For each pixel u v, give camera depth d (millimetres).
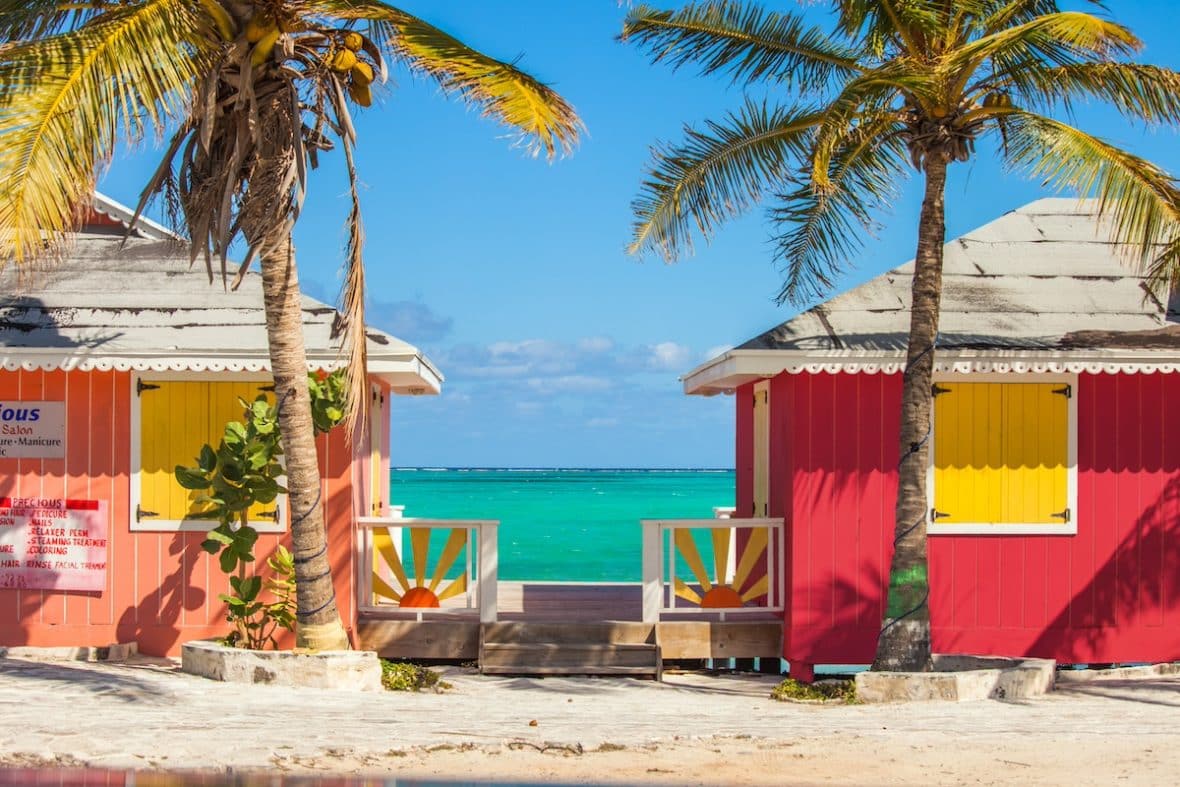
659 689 12758
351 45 11336
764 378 15750
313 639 11742
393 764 7590
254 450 12227
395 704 10484
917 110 11922
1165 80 11242
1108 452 13734
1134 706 10844
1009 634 13547
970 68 11414
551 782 7094
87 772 6992
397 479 161375
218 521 13508
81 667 12156
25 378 13562
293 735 8266
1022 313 14008
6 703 9414
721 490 112188
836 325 13789
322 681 11266
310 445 11727
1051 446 13688
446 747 8047
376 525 14102
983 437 13656
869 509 13523
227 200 10719
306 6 11117
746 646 13812
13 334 13211
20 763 7270
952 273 14727
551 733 8719
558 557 39938
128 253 14852
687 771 7594
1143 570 13680
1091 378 13758
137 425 13547
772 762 7922
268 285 11547
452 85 11789
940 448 13609
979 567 13586
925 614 11859
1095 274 14773
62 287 14180
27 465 13562
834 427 13570
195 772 7078
